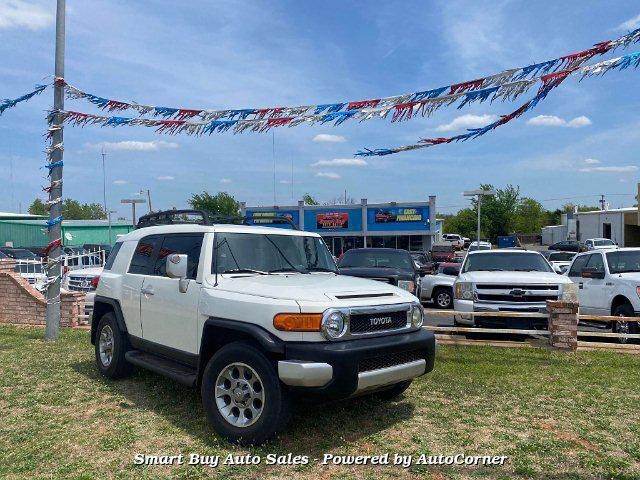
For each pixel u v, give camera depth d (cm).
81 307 1085
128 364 647
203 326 504
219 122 557
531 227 7500
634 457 437
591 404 570
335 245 4275
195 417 525
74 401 579
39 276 1536
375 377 452
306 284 496
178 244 584
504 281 884
